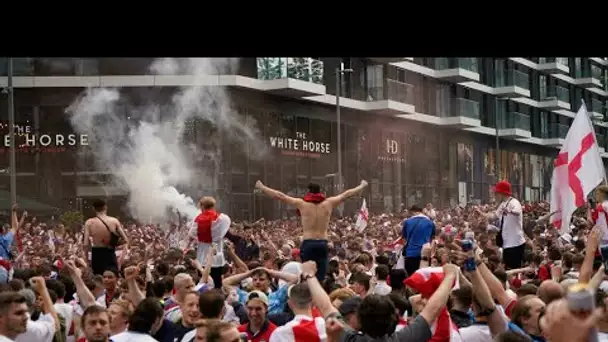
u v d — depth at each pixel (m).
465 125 64.44
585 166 16.41
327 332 6.77
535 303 7.88
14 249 20.70
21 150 44.12
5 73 44.72
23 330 7.80
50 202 44.22
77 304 11.72
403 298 9.11
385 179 58.56
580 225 25.20
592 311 3.78
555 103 77.81
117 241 16.23
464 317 8.65
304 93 49.69
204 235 15.86
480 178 70.19
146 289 12.91
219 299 8.66
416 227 17.03
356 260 16.64
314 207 14.91
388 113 57.53
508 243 17.62
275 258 15.67
